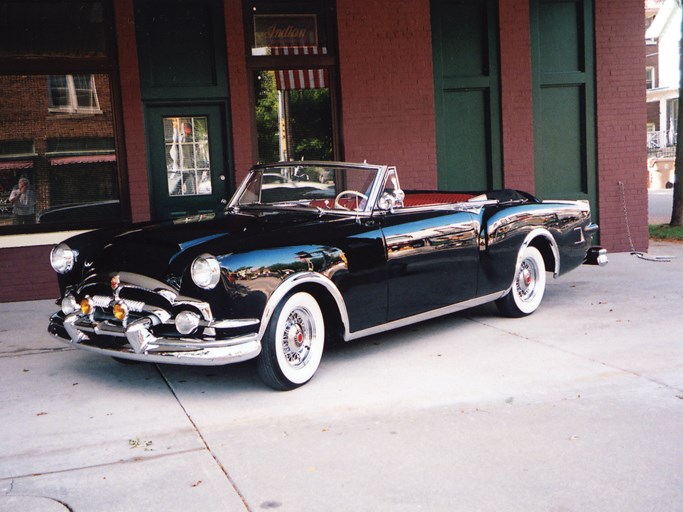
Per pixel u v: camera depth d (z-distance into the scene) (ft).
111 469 12.97
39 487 12.33
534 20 33.24
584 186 34.60
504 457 13.07
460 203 20.99
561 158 34.35
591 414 14.99
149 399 16.60
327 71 31.14
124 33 28.40
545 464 12.74
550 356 18.98
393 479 12.32
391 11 31.24
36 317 25.21
